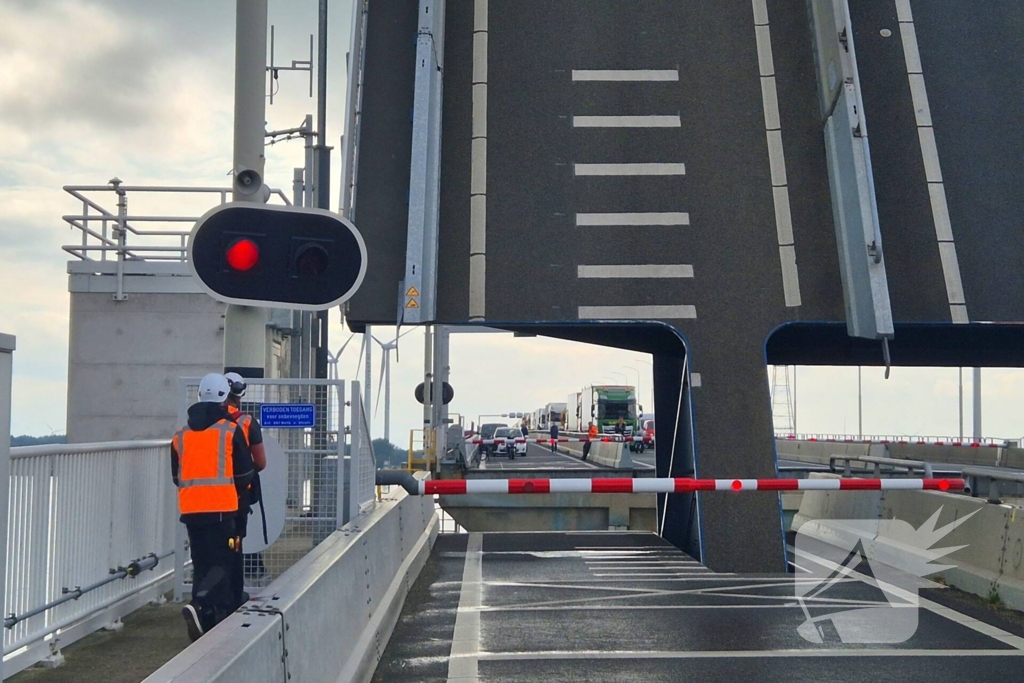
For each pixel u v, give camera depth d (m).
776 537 14.12
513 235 15.28
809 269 15.18
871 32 16.41
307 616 6.13
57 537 7.49
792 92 16.25
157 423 15.49
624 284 15.03
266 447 9.54
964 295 14.91
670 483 12.91
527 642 9.72
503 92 16.11
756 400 14.52
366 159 15.63
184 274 15.68
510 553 16.67
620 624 10.57
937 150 15.68
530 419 153.62
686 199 15.53
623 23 16.66
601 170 15.68
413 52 16.16
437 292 15.10
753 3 16.83
